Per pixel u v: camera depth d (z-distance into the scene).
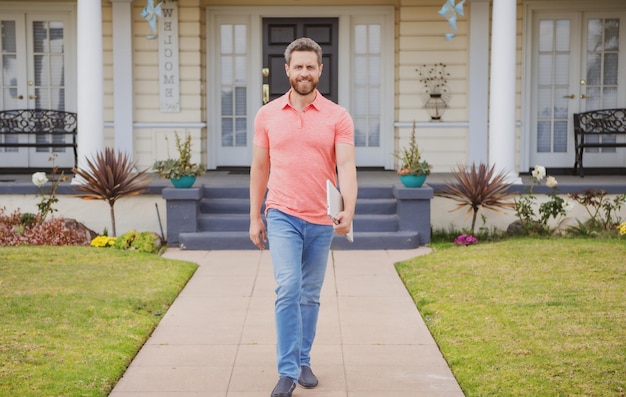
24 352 5.26
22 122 12.16
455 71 11.83
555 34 12.09
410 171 9.40
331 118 4.65
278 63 12.38
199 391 4.83
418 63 11.84
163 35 11.71
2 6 12.09
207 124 12.30
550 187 9.66
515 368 4.98
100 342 5.57
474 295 6.75
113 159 9.54
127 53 11.62
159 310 6.59
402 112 11.90
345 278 7.77
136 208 9.84
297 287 4.58
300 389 4.87
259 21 12.27
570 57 12.09
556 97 12.17
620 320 5.88
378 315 6.48
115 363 5.20
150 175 11.49
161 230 9.70
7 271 7.62
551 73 12.14
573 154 12.22
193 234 9.27
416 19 11.80
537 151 12.23
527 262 7.83
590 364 4.98
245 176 11.44
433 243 9.45
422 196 9.36
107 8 11.66
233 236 9.24
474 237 9.41
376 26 12.35
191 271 8.04
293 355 4.62
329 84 12.41
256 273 8.04
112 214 9.55
